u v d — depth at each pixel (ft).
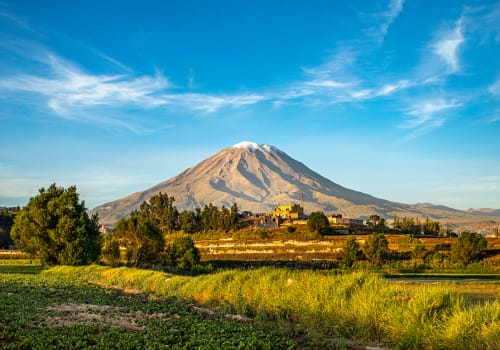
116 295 106.93
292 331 63.10
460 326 51.42
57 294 102.94
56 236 210.79
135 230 235.40
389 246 342.85
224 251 402.52
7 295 93.20
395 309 59.67
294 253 366.84
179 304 91.56
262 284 83.10
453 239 364.58
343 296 67.82
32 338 53.47
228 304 83.30
